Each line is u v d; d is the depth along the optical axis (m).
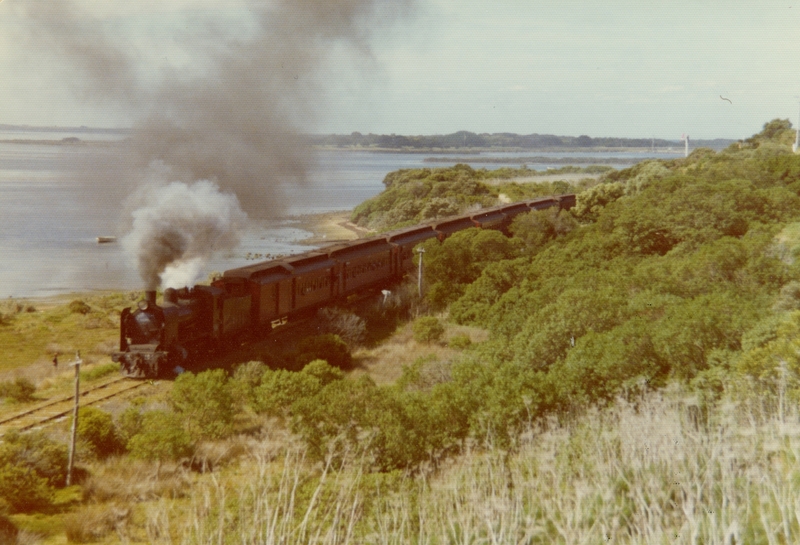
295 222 109.50
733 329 19.28
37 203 121.44
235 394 23.89
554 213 65.75
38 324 43.28
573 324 24.00
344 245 42.78
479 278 40.88
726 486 7.65
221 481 11.12
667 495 7.77
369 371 30.16
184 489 15.31
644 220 44.09
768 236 36.53
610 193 74.25
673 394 13.56
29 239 86.56
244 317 32.09
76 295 59.12
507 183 128.62
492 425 16.78
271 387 23.27
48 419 22.48
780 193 47.31
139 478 16.72
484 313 38.09
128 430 20.58
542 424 16.86
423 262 45.00
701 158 94.38
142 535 13.37
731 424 8.96
